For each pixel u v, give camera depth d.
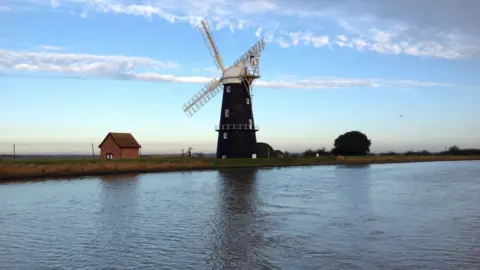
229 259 15.85
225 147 72.31
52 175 52.41
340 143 111.12
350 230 20.59
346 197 33.09
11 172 48.97
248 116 72.19
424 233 19.78
